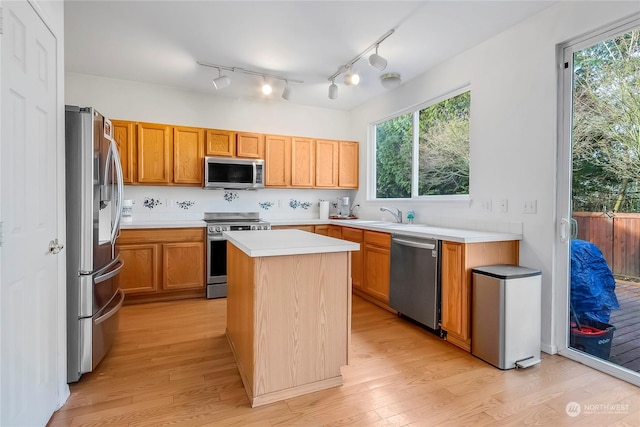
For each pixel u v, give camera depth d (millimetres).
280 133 4797
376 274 3516
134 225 3529
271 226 4199
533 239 2547
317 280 1938
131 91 3988
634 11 1978
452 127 3486
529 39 2576
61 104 1810
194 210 4375
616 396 1883
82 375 2080
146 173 3840
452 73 3303
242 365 2078
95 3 2410
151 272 3602
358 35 2863
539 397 1875
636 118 2049
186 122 4266
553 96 2414
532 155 2561
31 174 1474
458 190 3424
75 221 1976
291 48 3109
